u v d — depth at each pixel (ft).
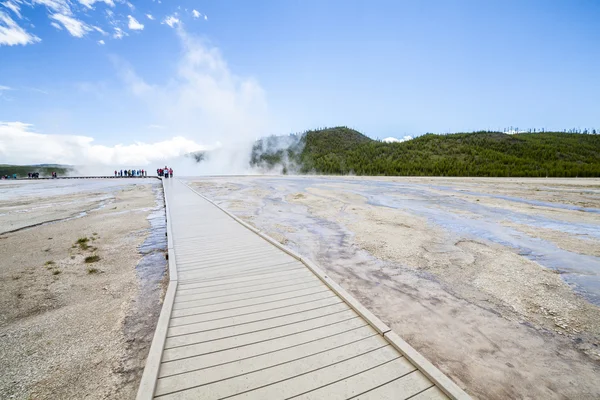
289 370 9.64
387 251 26.13
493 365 11.41
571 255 25.11
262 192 78.02
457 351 12.25
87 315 15.20
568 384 10.44
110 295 17.62
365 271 21.47
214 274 18.12
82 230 35.17
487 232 32.99
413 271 21.48
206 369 9.65
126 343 12.73
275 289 15.90
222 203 56.90
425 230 33.88
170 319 12.73
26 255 25.41
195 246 24.40
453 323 14.46
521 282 19.51
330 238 30.58
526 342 12.96
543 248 27.09
